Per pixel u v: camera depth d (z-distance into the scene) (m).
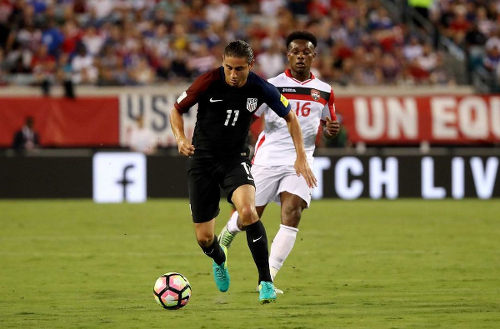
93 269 35.56
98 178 70.81
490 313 25.47
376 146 77.00
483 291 29.80
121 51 83.44
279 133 30.59
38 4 89.94
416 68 85.75
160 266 36.41
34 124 74.00
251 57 25.98
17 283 31.91
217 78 26.59
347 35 89.31
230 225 30.80
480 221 55.84
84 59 82.94
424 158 72.19
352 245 43.81
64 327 23.53
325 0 94.94
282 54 85.06
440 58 88.38
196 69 82.62
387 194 72.06
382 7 96.25
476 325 23.61
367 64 85.06
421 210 63.00
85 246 43.28
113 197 70.75
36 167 70.75
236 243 44.25
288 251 29.58
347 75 83.31
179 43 84.62
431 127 77.06
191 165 27.36
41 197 70.81
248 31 88.75
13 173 70.56
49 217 57.75
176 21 88.69
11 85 79.62
